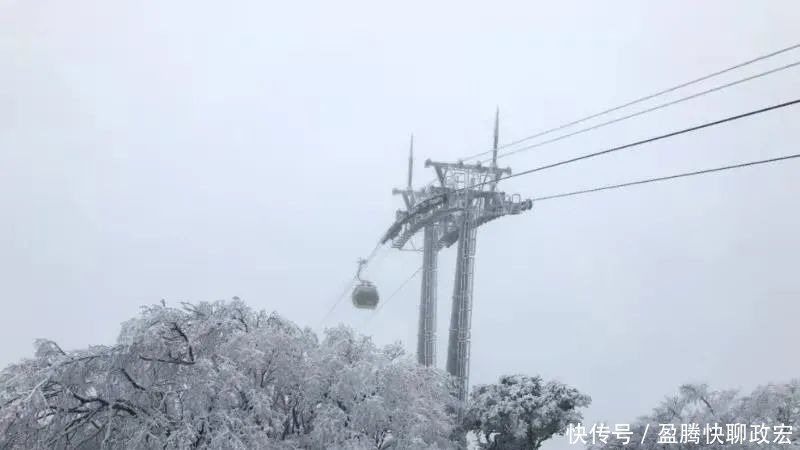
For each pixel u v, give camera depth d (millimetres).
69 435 18078
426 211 34094
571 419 24109
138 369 18562
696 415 22672
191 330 19234
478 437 25562
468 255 28906
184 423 17375
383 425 20375
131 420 17625
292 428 20469
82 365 17828
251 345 19078
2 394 17031
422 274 37969
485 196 29641
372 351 21984
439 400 23500
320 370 20062
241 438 17734
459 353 27625
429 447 19953
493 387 25688
